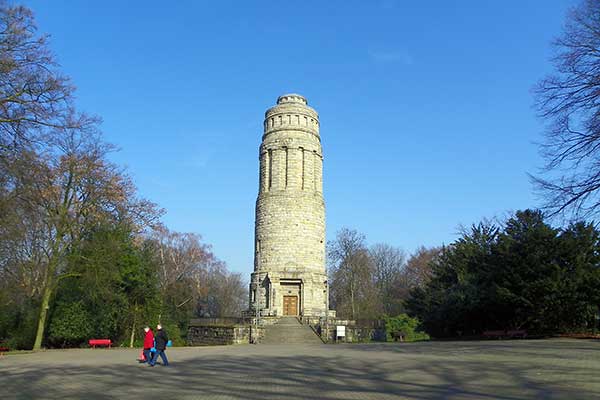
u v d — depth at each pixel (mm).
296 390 15781
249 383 17641
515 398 13570
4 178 24891
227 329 49719
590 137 24172
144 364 25328
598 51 24250
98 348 43531
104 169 41906
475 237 50469
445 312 43062
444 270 50562
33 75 25219
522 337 38531
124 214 46938
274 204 61844
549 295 35062
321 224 63812
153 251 55250
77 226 40469
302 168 63656
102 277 40438
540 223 37625
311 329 51281
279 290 59375
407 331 58812
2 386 17531
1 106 24375
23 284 42531
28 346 43938
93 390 16516
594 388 14727
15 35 24391
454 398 13805
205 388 16641
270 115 65625
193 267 83125
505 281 37375
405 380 17516
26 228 29031
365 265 87312
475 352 26094
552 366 19328
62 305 43875
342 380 17922
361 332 53750
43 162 27531
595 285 34438
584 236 34750
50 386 17516
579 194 24562
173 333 54406
